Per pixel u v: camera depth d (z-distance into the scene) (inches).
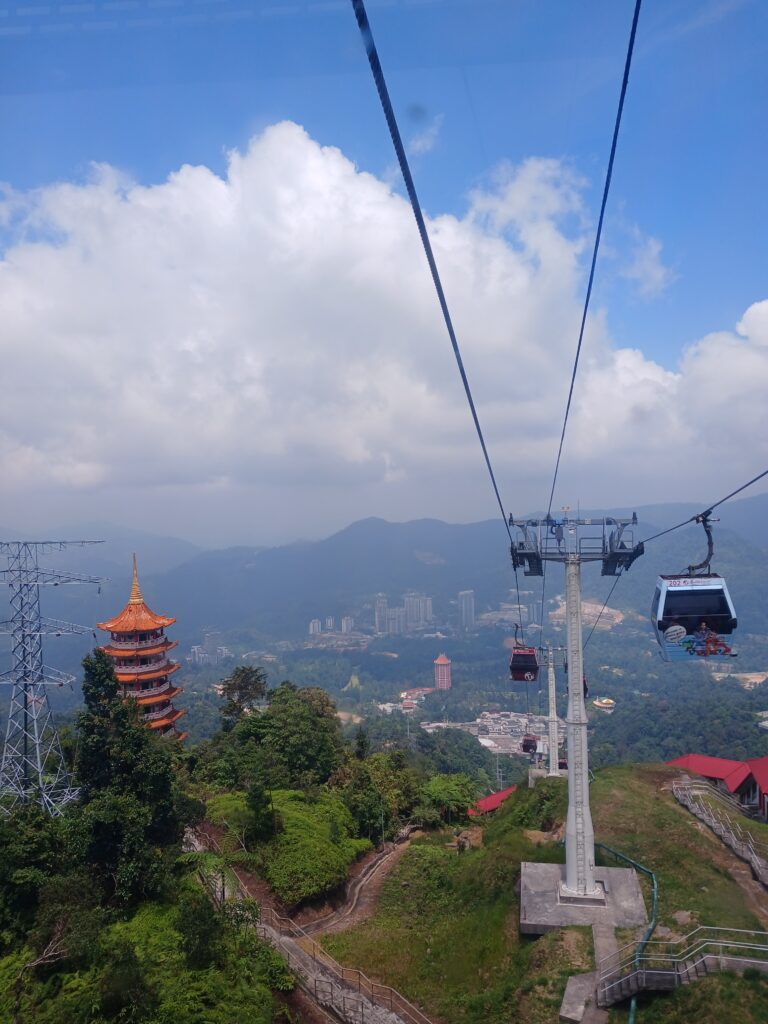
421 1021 832.9
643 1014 721.0
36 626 1695.4
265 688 2324.1
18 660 1667.1
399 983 924.6
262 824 1280.8
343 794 1642.5
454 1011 847.1
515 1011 796.6
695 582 905.5
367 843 1517.0
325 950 1005.8
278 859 1211.2
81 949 754.8
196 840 1290.6
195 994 735.1
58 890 830.5
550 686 1852.9
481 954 954.1
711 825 1176.8
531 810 1492.4
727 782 1678.2
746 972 721.0
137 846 946.1
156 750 1077.1
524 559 1010.1
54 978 752.3
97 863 943.7
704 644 905.5
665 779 1513.3
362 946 1023.0
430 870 1374.3
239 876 1171.3
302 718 1865.2
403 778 1867.6
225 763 1622.8
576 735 974.4
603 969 804.0
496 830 1533.0
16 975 754.8
